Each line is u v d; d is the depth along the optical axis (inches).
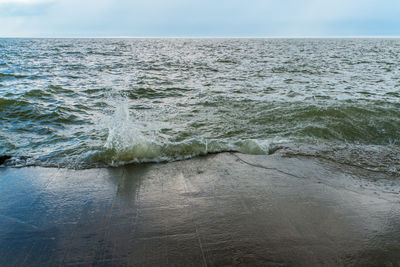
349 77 436.1
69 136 154.4
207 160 120.9
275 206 83.8
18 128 164.2
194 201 86.0
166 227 72.4
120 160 116.3
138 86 324.5
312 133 167.5
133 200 86.0
